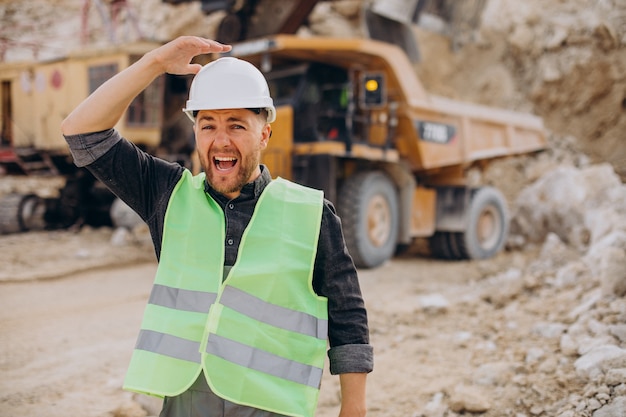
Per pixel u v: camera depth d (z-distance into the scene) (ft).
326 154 27.94
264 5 38.86
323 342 6.68
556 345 15.85
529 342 16.52
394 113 30.78
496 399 13.10
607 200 35.63
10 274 26.50
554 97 61.87
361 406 6.65
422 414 12.76
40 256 30.73
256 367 6.37
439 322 19.66
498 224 36.78
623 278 17.67
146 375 6.38
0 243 33.99
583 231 32.89
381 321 19.79
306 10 38.65
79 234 38.09
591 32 61.62
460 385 13.82
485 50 65.21
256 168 6.88
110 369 15.62
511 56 64.85
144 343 6.55
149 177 7.09
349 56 29.17
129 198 7.04
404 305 22.06
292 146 28.58
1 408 13.02
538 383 13.24
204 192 6.93
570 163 57.98
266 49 27.89
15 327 19.21
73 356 16.58
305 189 7.03
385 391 14.07
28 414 12.76
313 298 6.75
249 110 6.54
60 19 67.51
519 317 19.06
